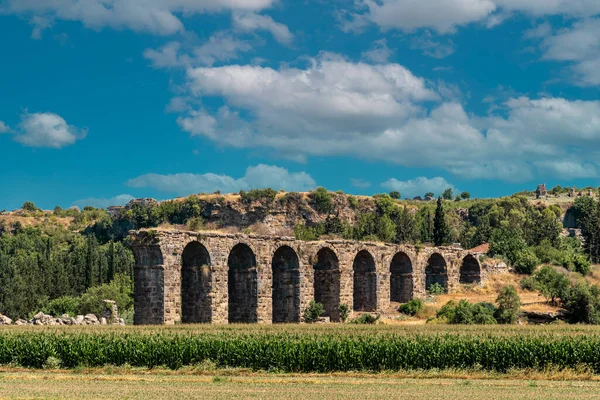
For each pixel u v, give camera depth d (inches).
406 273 3932.1
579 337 2007.9
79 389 1583.4
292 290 3260.3
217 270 2839.6
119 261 5428.2
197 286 2829.7
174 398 1465.3
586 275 4574.3
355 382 1729.8
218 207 7716.5
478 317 3129.9
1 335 2032.5
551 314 3294.8
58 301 4128.9
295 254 3255.4
